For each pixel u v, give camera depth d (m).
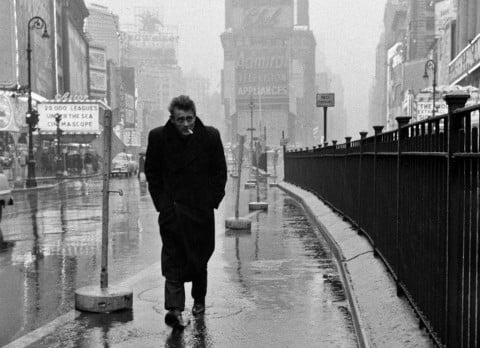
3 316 5.91
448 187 4.00
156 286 7.13
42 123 52.50
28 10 52.66
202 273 5.66
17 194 26.56
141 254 9.63
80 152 56.72
